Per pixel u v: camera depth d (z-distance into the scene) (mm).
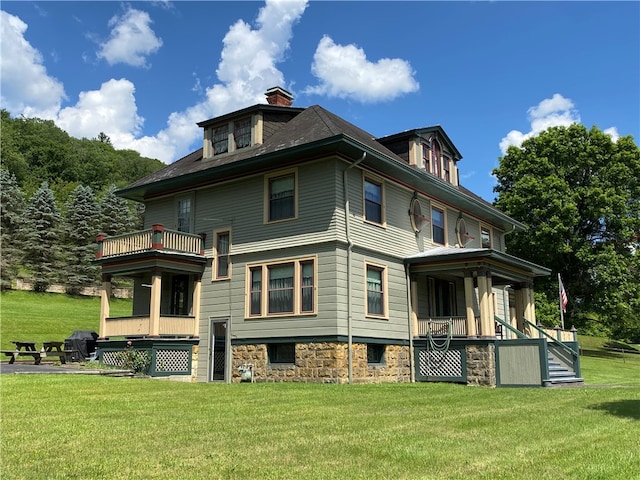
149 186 20625
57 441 6926
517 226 27500
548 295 35406
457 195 21578
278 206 17953
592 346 43500
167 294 20484
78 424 8070
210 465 5820
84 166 90312
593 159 34625
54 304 43438
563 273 35656
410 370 18703
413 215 20047
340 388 13828
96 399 10555
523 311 21500
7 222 52344
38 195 51500
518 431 8008
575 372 19250
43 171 85375
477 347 17469
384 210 18594
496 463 6004
